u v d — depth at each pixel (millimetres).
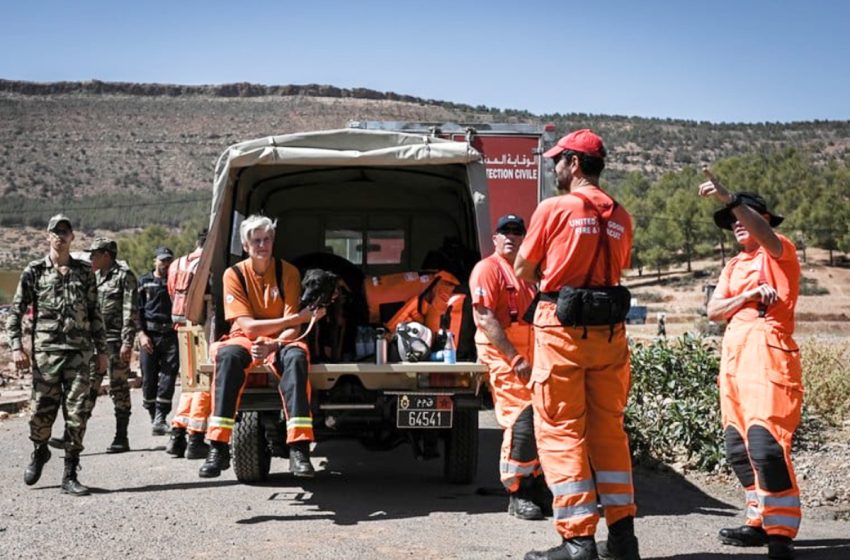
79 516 6973
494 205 14141
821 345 13906
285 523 6801
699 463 8812
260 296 7531
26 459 9477
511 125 14211
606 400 5559
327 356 8023
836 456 8922
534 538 6422
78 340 7934
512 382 7012
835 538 6414
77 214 189375
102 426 11844
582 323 5418
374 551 6039
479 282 6980
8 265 149625
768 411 5910
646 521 6941
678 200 96250
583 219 5516
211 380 7887
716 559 5871
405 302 8258
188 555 5926
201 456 9445
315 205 10523
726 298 6312
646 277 95312
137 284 10195
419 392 7613
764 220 5988
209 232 7844
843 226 91250
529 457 6969
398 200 10531
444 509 7305
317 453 10109
